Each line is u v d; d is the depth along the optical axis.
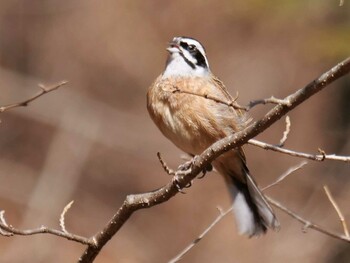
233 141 6.41
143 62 17.91
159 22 17.97
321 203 14.80
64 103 17.02
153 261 15.63
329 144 15.09
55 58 17.97
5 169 16.03
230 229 15.91
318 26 13.64
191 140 8.55
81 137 16.73
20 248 14.46
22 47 17.92
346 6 13.27
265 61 18.17
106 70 17.89
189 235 16.05
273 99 5.95
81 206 16.05
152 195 6.77
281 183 15.89
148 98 8.69
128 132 17.17
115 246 15.63
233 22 17.84
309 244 14.62
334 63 13.28
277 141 17.05
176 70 8.62
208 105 8.39
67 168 16.19
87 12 18.22
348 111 14.47
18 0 18.23
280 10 13.87
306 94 5.90
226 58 18.11
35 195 15.65
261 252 15.15
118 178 16.77
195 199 16.41
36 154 16.52
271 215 8.12
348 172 14.79
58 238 14.95
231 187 8.54
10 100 16.86
